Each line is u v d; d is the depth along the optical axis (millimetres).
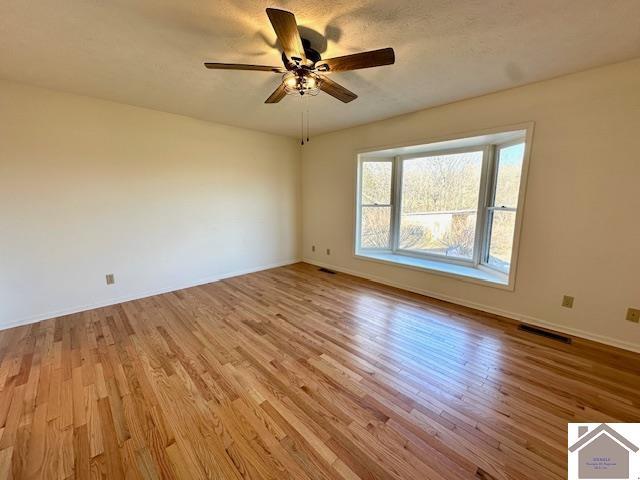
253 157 4316
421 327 2625
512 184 2984
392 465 1293
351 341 2379
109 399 1709
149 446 1393
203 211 3854
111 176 3066
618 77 2088
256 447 1387
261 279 4141
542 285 2588
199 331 2557
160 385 1833
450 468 1278
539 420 1543
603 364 2037
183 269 3740
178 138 3516
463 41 1812
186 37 1779
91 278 3039
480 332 2523
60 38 1785
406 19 1593
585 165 2279
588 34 1722
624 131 2104
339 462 1310
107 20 1602
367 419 1556
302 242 5219
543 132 2441
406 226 4145
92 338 2430
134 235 3287
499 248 3162
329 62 1675
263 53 1981
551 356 2145
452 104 2977
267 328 2613
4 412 1605
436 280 3375
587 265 2350
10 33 1723
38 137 2631
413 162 3953
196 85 2537
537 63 2102
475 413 1595
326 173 4551
